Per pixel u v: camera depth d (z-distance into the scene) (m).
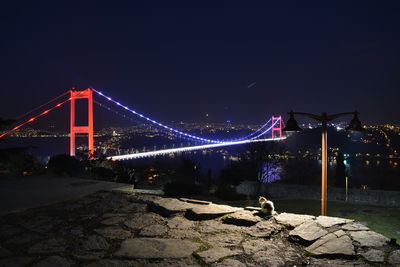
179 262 2.48
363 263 2.45
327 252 2.62
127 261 2.49
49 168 8.23
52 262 2.47
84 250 2.70
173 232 3.14
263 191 14.38
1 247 2.75
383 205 11.15
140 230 3.19
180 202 4.14
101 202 4.24
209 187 13.21
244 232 3.14
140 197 4.49
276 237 3.04
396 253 2.58
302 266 2.45
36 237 2.99
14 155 5.77
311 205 10.97
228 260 2.52
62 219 3.53
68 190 4.88
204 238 2.99
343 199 12.14
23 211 3.82
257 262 2.50
